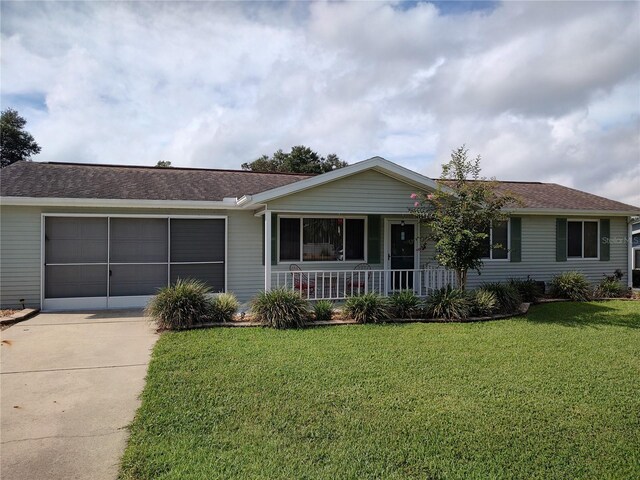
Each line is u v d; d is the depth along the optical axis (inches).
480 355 242.4
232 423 152.3
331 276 417.1
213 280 430.9
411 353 245.3
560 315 373.4
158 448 134.1
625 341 279.4
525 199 538.3
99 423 155.6
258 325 315.6
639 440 142.9
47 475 120.0
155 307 311.0
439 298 359.3
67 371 216.2
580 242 550.0
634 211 538.6
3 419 158.7
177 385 189.5
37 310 380.2
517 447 137.2
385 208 398.3
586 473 122.9
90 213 397.7
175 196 422.0
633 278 622.2
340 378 200.4
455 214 375.2
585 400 176.9
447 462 127.7
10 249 382.6
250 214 441.7
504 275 513.7
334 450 133.6
